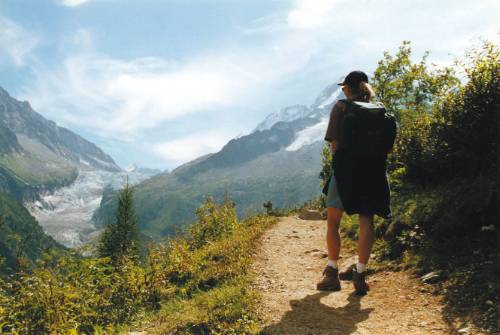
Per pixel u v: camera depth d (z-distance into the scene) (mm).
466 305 4898
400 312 5098
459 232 6637
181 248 10938
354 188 5383
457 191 7270
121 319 7000
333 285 6008
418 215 7645
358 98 5672
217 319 5465
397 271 6562
